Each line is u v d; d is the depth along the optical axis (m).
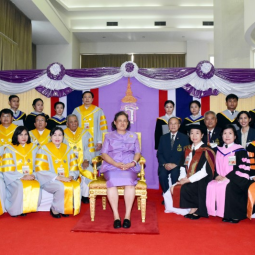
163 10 11.95
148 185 5.73
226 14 9.37
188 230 3.32
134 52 13.64
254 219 3.79
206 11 12.02
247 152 3.93
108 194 3.54
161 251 2.71
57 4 11.32
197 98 5.70
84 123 5.46
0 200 3.89
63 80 5.77
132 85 5.78
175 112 5.73
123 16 12.52
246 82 5.55
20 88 5.79
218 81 5.57
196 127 4.08
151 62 13.65
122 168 3.63
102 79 5.73
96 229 3.29
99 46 13.69
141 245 2.86
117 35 12.86
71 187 3.89
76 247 2.80
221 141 4.15
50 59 12.48
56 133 4.15
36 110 5.65
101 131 5.54
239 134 4.71
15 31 9.16
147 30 12.38
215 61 10.09
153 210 4.18
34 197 3.91
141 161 3.83
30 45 10.22
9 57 8.74
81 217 3.82
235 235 3.15
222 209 3.66
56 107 5.56
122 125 3.83
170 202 4.10
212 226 3.47
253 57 9.20
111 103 5.80
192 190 3.84
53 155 4.11
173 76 5.62
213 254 2.65
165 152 4.71
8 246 2.82
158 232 3.19
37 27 10.69
